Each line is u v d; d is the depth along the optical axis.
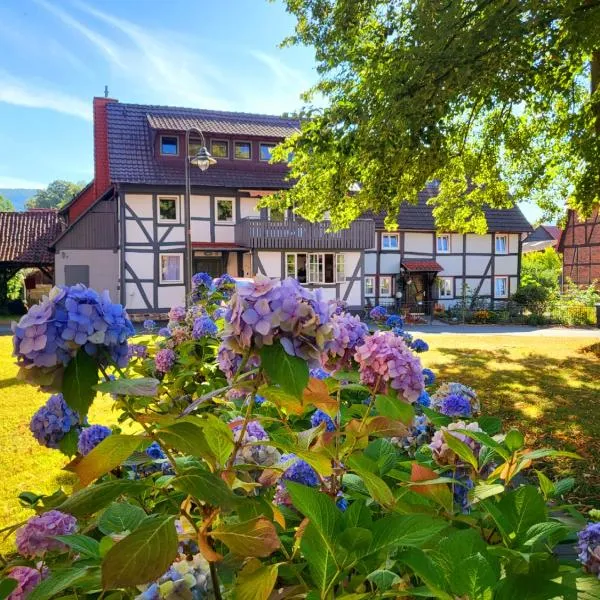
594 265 30.44
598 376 9.21
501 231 26.22
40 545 1.36
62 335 0.99
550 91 9.45
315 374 2.01
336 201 10.27
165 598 1.01
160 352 3.37
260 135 22.00
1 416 6.32
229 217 21.89
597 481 4.21
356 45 9.77
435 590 0.85
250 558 1.07
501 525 1.13
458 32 7.86
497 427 1.83
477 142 12.46
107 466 0.93
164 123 21.25
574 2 7.02
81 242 21.78
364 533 0.93
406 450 2.12
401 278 25.47
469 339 16.11
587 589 1.01
